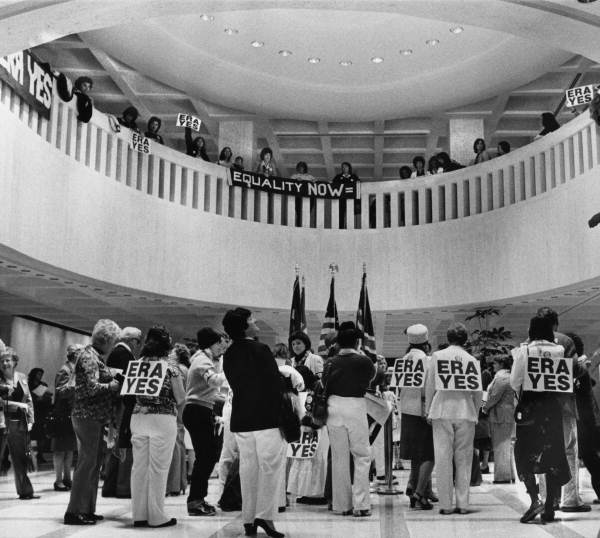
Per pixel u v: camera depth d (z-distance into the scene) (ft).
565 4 17.10
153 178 46.03
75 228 38.86
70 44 49.49
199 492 21.99
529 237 44.93
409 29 49.21
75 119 39.63
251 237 50.88
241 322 18.66
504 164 47.73
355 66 53.78
